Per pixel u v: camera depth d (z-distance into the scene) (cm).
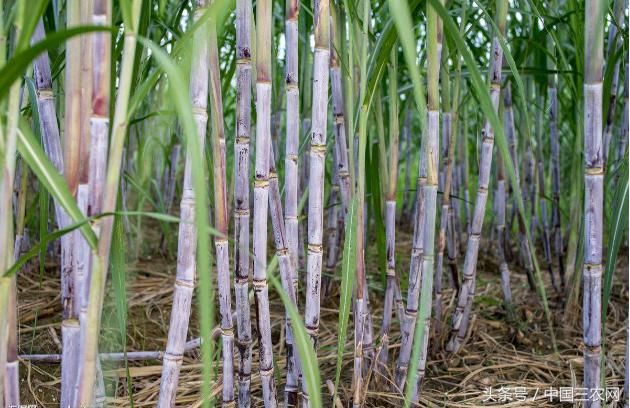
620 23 120
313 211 82
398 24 48
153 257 224
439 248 127
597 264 81
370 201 168
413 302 97
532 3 106
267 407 89
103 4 57
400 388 101
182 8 106
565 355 133
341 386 111
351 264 78
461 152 210
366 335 104
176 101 47
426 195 78
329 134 174
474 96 128
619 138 179
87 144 61
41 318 147
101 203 59
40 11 48
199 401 97
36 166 53
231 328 86
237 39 82
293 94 82
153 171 258
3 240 57
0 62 56
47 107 73
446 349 133
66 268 66
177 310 71
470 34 166
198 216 44
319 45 77
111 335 129
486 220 248
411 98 160
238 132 84
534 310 166
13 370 66
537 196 191
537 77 155
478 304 171
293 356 91
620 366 125
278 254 86
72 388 66
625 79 140
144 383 114
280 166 202
